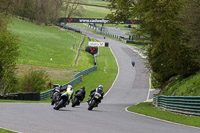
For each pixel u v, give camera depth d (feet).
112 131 89.81
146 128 101.30
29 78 380.58
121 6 283.18
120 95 445.37
